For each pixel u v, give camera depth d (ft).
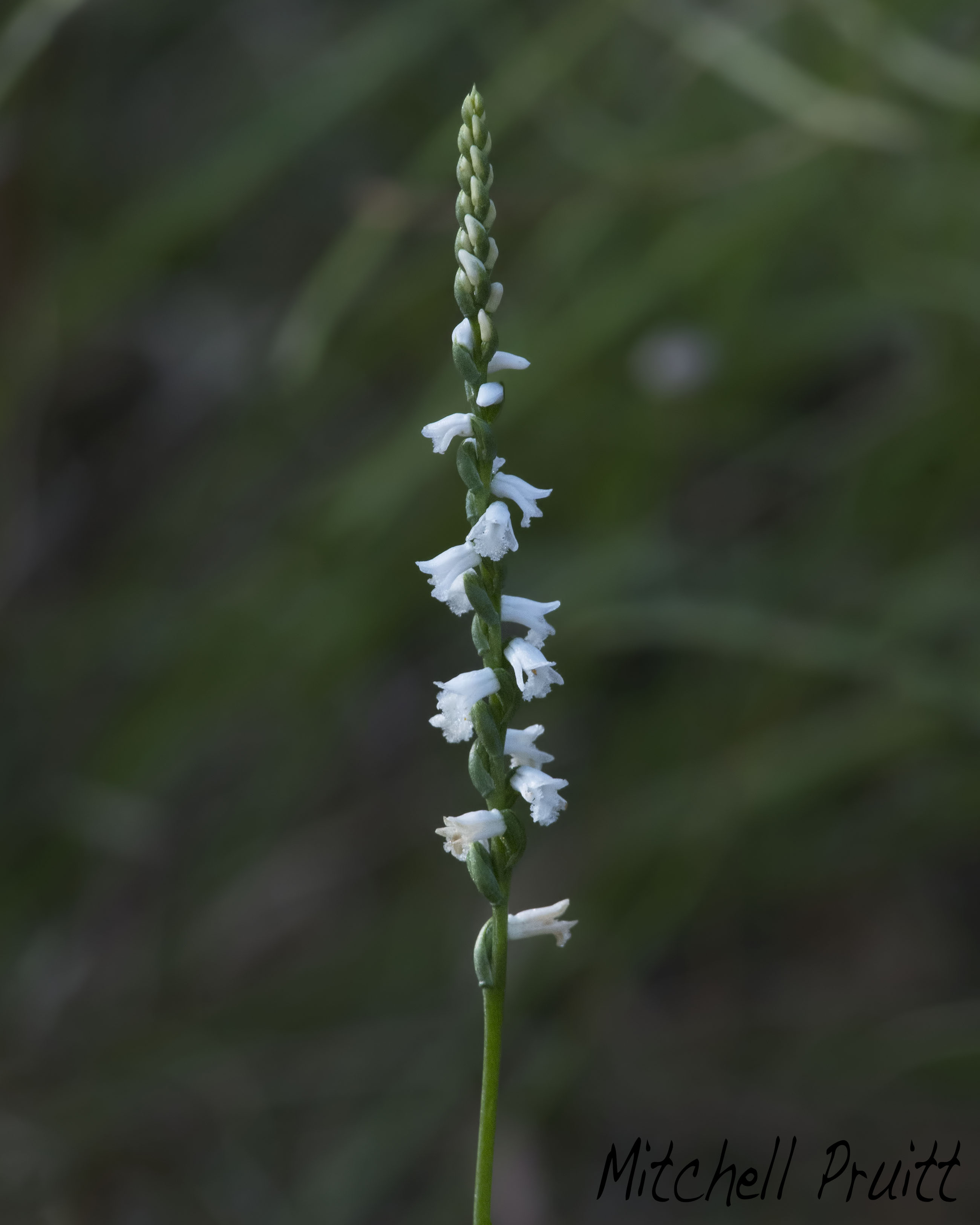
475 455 1.05
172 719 2.11
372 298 2.16
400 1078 2.02
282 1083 2.01
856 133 1.74
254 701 2.13
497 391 1.05
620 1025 2.13
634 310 1.97
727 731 2.10
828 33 2.00
